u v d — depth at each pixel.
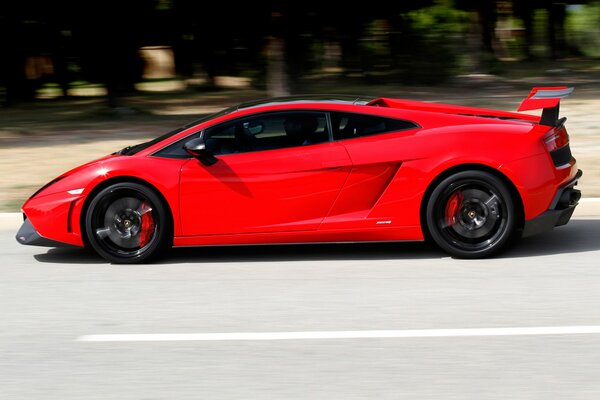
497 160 7.77
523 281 7.20
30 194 11.76
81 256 8.72
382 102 8.48
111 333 6.04
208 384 4.97
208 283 7.46
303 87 33.12
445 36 36.19
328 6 26.23
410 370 5.11
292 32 25.22
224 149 8.12
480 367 5.13
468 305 6.52
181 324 6.22
